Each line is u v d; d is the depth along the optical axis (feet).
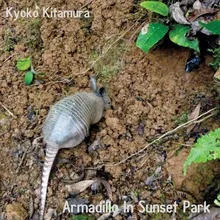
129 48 5.93
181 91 5.64
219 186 5.18
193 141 5.38
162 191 5.29
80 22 6.19
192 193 5.24
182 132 5.47
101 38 6.08
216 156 4.49
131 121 5.60
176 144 5.43
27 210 5.36
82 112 5.28
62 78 6.00
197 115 5.47
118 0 6.13
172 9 5.62
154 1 5.59
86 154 5.51
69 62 6.07
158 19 5.73
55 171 5.47
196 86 5.62
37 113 5.84
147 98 5.68
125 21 6.05
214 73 5.57
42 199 5.32
